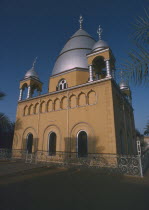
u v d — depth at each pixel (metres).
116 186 6.50
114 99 13.46
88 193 5.61
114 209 4.26
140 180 7.55
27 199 4.95
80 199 5.01
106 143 11.77
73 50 20.36
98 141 12.18
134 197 5.21
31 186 6.43
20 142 17.73
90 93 14.37
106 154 11.16
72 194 5.48
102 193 5.60
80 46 20.55
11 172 8.99
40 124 16.70
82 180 7.54
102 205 4.53
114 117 12.25
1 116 15.13
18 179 7.59
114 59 15.95
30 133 17.41
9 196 5.18
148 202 4.78
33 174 8.81
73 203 4.66
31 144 17.19
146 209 4.28
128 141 16.94
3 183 6.81
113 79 13.88
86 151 12.96
